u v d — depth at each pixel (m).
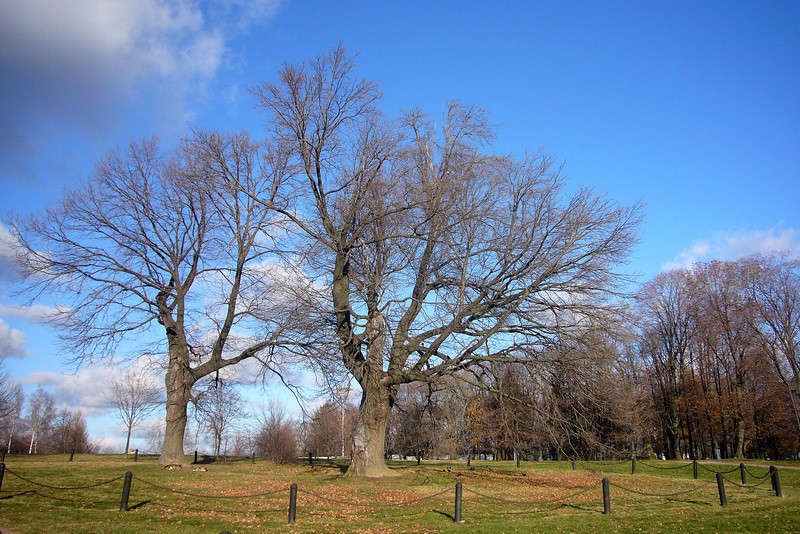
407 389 25.69
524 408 22.08
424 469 27.30
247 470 26.84
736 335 48.06
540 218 22.09
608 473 29.88
